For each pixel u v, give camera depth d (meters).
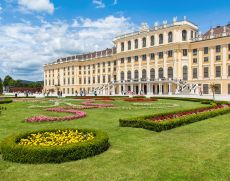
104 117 21.67
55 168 8.69
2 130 16.03
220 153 10.34
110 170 8.52
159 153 10.41
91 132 12.23
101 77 106.69
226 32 71.50
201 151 10.65
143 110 27.55
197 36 81.06
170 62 80.12
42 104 37.62
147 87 82.56
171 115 19.61
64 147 9.34
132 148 11.25
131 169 8.60
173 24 80.06
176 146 11.52
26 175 8.14
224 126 16.69
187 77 78.81
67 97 62.38
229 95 64.06
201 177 7.89
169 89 77.00
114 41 97.88
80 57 120.06
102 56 105.19
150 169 8.59
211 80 73.81
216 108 26.12
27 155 9.12
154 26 84.81
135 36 90.00
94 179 7.80
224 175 8.04
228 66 70.44
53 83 129.88
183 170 8.47
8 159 9.41
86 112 25.55
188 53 78.50
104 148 10.84
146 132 14.73
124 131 15.11
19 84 172.38
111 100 46.22
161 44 82.50
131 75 91.38
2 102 39.66
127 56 92.62
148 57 86.00
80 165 8.98
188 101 44.75
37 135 11.60
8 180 7.80
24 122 19.11
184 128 15.92
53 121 19.39
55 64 127.81
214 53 73.19
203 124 17.45
